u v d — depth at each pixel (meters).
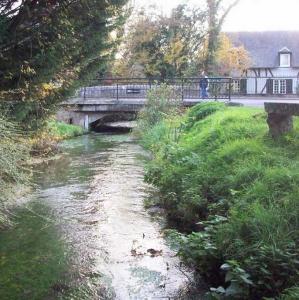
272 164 6.09
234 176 6.07
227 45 34.22
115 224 6.57
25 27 8.11
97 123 24.88
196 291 4.46
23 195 8.01
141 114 19.20
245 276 3.77
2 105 7.81
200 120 13.11
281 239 4.14
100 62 10.55
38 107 9.09
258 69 40.12
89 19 9.18
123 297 4.36
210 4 30.00
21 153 6.68
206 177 6.69
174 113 17.41
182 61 31.80
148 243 5.80
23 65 7.97
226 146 7.55
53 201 7.82
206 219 5.90
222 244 4.50
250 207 4.85
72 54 8.88
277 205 4.70
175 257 5.30
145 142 15.68
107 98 23.52
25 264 5.12
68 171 10.74
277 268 3.89
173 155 9.12
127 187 8.90
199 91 21.80
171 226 6.45
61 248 5.62
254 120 9.52
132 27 32.12
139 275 4.85
